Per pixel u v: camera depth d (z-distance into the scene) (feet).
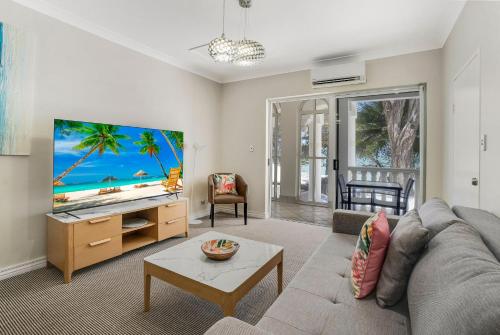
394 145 12.16
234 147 15.44
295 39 10.19
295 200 17.74
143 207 9.29
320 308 3.93
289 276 7.64
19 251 7.58
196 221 13.51
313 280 4.80
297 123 17.43
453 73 8.58
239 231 11.94
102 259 7.95
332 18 8.63
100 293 6.61
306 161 17.25
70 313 5.79
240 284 4.73
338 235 7.29
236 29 9.44
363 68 11.46
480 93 6.07
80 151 8.04
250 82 14.83
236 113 15.33
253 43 7.47
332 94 12.97
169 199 10.96
